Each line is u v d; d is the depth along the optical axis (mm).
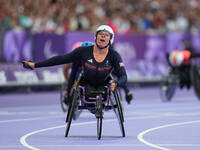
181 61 35188
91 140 17391
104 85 18578
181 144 16297
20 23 45438
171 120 24125
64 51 44844
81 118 25219
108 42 18125
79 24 48656
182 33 51281
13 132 19703
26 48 43219
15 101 36156
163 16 55344
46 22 47000
